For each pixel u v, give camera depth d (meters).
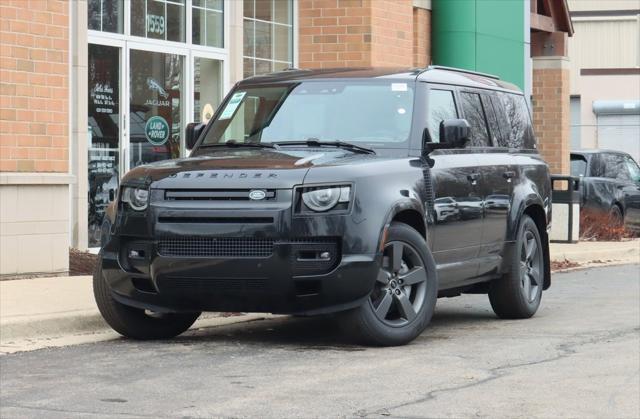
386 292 9.18
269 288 8.83
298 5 19.00
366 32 18.67
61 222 13.43
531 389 7.55
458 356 8.84
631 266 18.69
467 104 10.91
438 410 6.89
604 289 14.68
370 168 9.13
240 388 7.47
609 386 7.69
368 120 10.05
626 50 51.50
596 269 18.06
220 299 9.01
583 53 51.81
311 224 8.76
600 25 51.72
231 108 10.62
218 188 8.89
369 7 18.64
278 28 18.86
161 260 8.96
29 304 10.79
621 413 6.89
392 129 9.98
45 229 13.27
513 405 7.06
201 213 8.88
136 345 9.38
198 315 10.00
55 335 9.91
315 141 9.90
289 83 10.52
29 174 13.02
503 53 22.45
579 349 9.24
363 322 9.04
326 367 8.28
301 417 6.66
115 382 7.66
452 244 10.11
